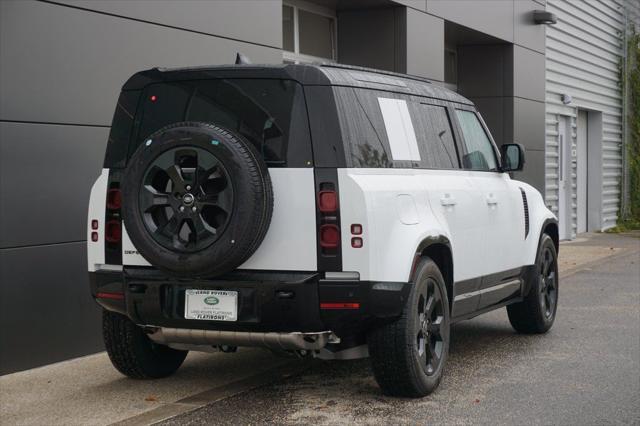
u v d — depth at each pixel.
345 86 5.88
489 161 7.95
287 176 5.67
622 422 5.68
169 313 5.83
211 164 5.53
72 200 7.55
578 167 21.62
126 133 6.14
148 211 5.69
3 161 7.00
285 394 6.39
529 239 8.38
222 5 9.14
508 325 9.33
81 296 7.66
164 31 8.46
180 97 6.04
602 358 7.62
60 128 7.44
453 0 14.11
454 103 7.45
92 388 6.64
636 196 24.44
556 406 6.05
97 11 7.77
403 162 6.27
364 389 6.52
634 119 24.39
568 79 20.12
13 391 6.57
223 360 7.56
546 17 17.30
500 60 16.66
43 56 7.30
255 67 5.86
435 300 6.31
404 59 12.80
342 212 5.61
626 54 23.83
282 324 5.64
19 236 7.12
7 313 7.05
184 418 5.80
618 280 12.95
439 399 6.23
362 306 5.61
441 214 6.55
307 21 12.55
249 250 5.55
